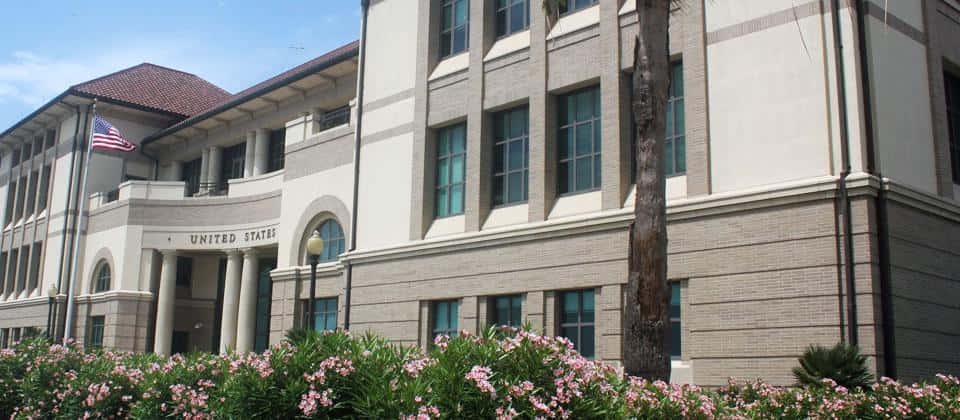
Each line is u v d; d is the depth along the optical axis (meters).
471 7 24.36
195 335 40.81
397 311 24.77
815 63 16.62
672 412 9.17
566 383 8.39
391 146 26.41
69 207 42.22
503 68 23.05
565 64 21.38
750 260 16.86
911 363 15.68
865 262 15.34
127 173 43.81
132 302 37.50
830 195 15.90
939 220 17.42
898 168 16.61
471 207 23.11
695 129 18.27
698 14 18.59
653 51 13.30
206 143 40.97
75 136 42.97
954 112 19.94
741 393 13.67
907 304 15.92
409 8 26.80
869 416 11.87
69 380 14.19
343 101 33.19
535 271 21.02
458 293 22.97
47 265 43.69
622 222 19.16
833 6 16.64
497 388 8.19
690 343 17.69
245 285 33.88
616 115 19.83
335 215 28.70
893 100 16.91
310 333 10.26
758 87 17.42
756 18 17.67
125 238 37.91
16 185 50.50
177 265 40.56
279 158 36.78
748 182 17.27
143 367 13.70
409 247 24.56
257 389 9.57
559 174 21.56
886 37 17.06
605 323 19.19
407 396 8.34
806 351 14.92
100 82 44.41
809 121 16.52
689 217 18.02
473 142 23.38
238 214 35.09
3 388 15.48
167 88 47.16
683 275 17.92
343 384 9.34
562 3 16.73
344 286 26.92
